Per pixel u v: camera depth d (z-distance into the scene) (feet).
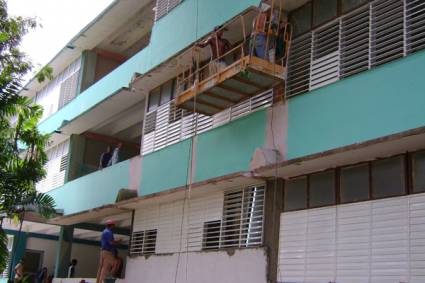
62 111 72.69
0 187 47.65
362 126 28.14
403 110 26.16
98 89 62.59
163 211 45.42
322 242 30.27
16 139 49.49
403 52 28.76
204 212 40.50
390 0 30.53
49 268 79.20
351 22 32.83
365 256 27.63
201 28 43.47
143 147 50.47
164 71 47.11
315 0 35.94
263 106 37.24
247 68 33.86
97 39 70.18
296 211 32.58
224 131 38.60
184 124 45.24
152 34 51.44
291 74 36.01
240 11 38.86
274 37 35.60
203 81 37.81
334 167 30.94
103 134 70.69
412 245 25.54
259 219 35.37
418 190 26.27
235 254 35.91
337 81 30.35
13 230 77.51
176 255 41.98
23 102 48.80
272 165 31.73
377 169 28.53
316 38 35.06
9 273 74.18
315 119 31.27
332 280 28.96
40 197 49.78
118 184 51.47
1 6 46.44
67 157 69.41
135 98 55.98
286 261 32.22
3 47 46.78
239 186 37.40
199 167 40.22
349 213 29.19
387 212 27.22
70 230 64.49
